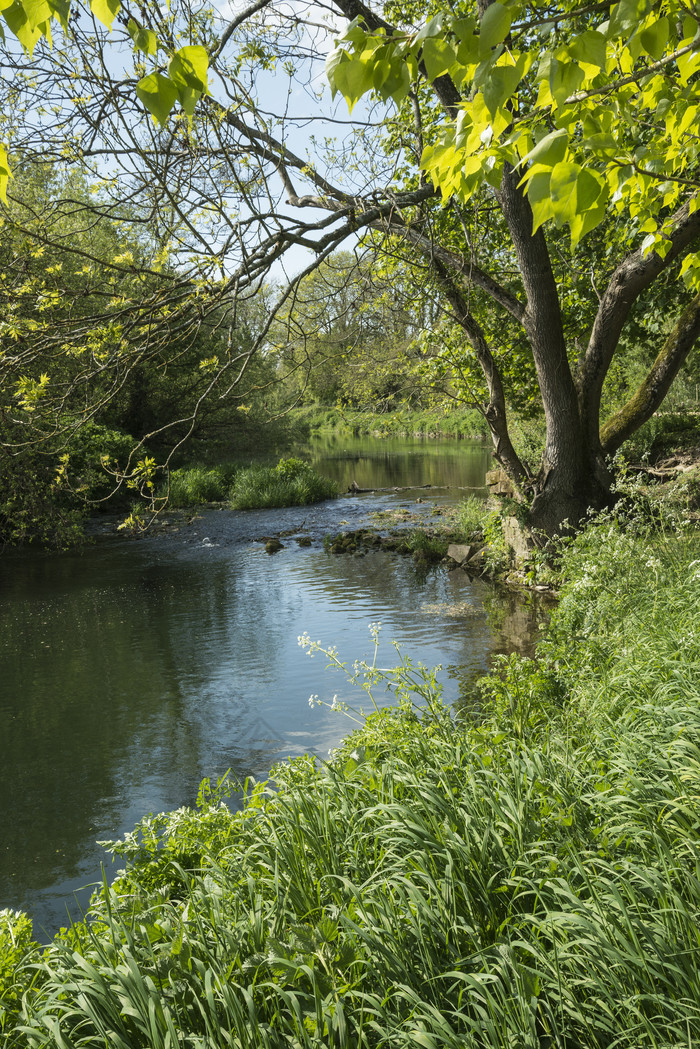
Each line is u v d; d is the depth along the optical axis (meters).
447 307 13.11
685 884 2.89
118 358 5.93
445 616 11.88
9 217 5.80
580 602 7.56
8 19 1.95
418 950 2.76
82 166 6.39
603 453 13.19
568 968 2.67
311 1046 2.38
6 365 5.77
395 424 15.03
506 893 3.08
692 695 4.52
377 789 3.94
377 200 7.07
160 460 31.34
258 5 7.82
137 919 3.23
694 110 3.33
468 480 30.75
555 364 12.48
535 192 2.32
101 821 6.35
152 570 17.27
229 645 11.19
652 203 4.03
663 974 2.48
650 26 2.48
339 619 12.20
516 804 3.48
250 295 5.77
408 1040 2.37
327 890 3.21
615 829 3.11
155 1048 2.31
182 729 8.16
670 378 13.48
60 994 2.68
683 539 8.51
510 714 5.38
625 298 12.12
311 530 21.53
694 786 3.46
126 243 6.82
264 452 41.25
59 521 19.66
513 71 2.20
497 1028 2.43
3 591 15.52
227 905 3.18
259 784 4.56
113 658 10.84
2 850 6.00
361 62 2.37
